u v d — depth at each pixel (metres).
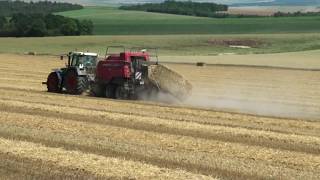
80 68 53.94
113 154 23.78
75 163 21.64
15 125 31.59
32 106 40.62
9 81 68.25
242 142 28.66
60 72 55.00
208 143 27.69
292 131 33.44
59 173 20.17
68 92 54.44
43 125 31.89
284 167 22.73
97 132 30.02
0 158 22.31
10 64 106.31
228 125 34.59
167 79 51.00
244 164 22.83
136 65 51.38
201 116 39.28
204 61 138.12
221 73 97.62
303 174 21.55
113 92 51.50
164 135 29.66
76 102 44.94
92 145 25.78
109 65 51.66
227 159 23.80
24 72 85.25
